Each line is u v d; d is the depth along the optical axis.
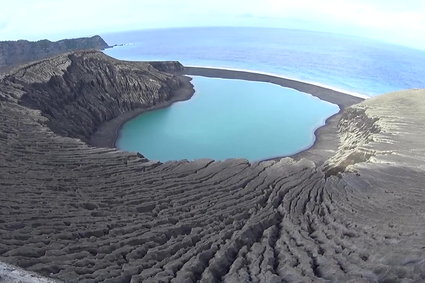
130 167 36.75
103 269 19.69
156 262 21.42
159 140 61.84
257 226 27.11
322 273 20.23
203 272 20.73
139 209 28.81
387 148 42.47
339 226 26.38
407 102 61.16
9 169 31.78
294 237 25.50
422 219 25.56
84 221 25.05
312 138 62.53
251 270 20.98
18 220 23.59
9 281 15.56
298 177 36.06
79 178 32.84
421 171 35.88
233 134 64.44
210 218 27.84
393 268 19.11
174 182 34.16
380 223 26.08
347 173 36.59
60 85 63.09
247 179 35.50
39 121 46.69
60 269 18.88
